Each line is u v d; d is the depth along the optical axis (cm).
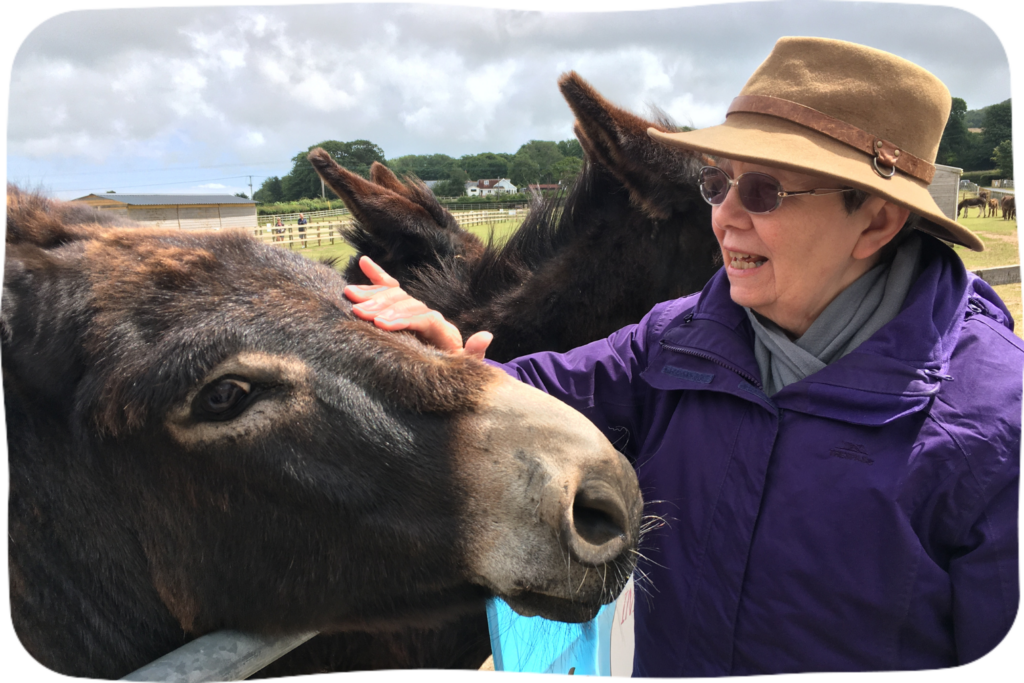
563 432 124
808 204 115
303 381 123
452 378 130
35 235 135
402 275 283
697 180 237
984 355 119
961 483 114
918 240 128
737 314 138
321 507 127
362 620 143
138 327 120
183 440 124
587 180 254
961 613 119
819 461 121
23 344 124
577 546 116
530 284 251
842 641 123
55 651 140
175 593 139
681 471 138
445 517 126
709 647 135
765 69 125
